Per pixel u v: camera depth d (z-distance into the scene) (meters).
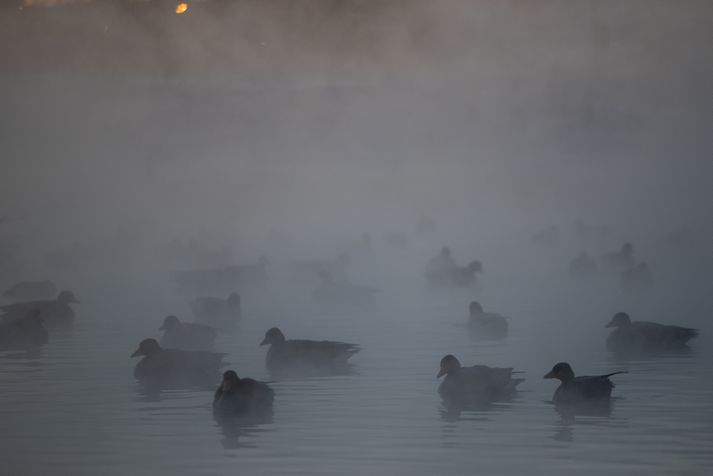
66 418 72.81
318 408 75.31
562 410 74.00
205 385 85.69
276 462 60.66
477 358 94.38
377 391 81.25
